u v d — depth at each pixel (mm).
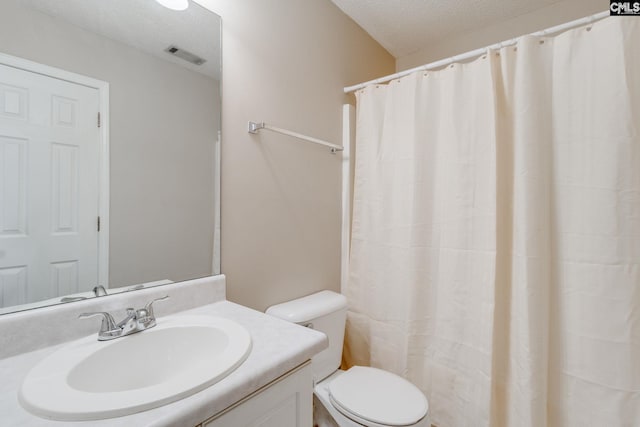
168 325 878
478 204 1329
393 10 1791
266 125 1252
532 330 1146
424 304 1485
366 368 1404
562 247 1164
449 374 1401
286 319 1290
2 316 724
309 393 826
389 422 1052
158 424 502
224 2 1180
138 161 966
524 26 1838
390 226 1606
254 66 1286
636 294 1040
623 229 1051
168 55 1032
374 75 2072
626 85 1045
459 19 1876
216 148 1157
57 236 817
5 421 500
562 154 1164
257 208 1308
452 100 1389
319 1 1622
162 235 1021
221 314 996
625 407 1038
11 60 745
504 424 1277
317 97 1609
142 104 973
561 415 1152
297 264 1506
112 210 915
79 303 823
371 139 1673
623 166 1050
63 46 823
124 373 771
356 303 1730
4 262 741
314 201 1600
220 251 1174
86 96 863
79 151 853
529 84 1183
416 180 1480
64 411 507
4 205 738
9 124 743
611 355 1060
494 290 1260
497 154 1271
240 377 630
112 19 914
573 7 1702
